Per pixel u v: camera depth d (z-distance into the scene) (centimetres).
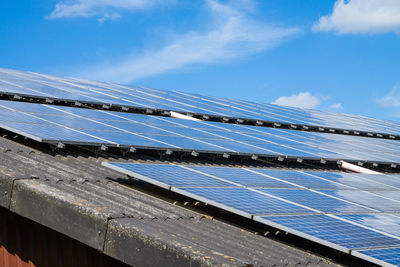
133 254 796
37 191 909
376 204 1265
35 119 1493
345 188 1422
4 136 1418
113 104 2203
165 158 1546
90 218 842
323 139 2552
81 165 1308
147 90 3447
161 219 982
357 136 3114
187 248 755
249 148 1733
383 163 2155
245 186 1195
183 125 2000
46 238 1074
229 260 745
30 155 1259
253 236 1032
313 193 1259
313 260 954
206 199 1000
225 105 3341
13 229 1109
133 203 1052
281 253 945
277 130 2528
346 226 1000
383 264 820
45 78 2894
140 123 1831
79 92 2408
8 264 1123
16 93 1898
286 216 991
